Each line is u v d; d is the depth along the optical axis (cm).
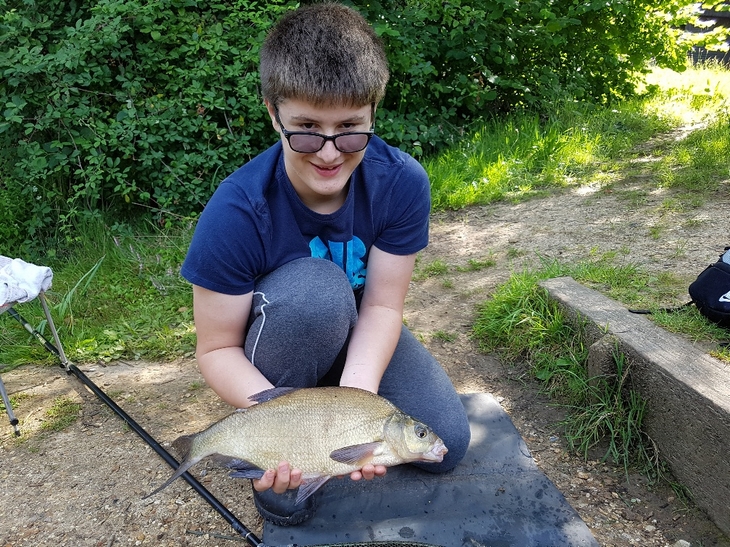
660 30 878
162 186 557
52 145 520
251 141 597
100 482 249
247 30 597
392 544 197
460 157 645
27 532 224
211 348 209
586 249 417
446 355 330
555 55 822
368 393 180
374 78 182
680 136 673
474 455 246
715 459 218
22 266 309
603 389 267
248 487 244
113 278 458
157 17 564
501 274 408
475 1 723
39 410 302
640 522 223
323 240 214
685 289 315
